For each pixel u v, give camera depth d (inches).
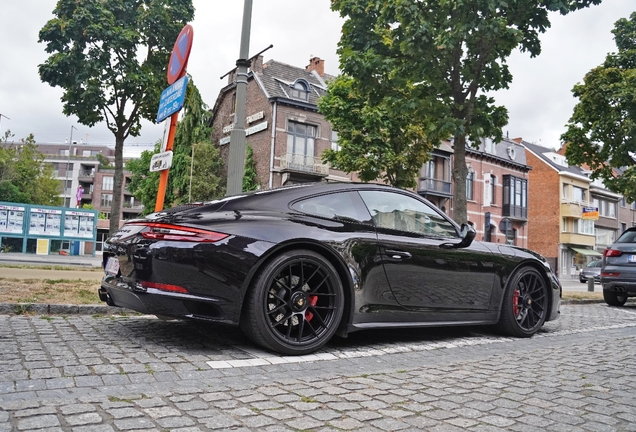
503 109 373.4
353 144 654.5
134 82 551.2
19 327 152.1
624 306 360.8
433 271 158.6
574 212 1567.4
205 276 125.3
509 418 89.0
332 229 143.0
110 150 3764.8
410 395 100.7
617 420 90.4
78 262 647.1
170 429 76.4
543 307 189.6
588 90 613.6
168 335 150.7
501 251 180.5
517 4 330.6
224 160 1145.4
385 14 356.2
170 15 592.1
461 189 359.9
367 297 144.8
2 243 824.3
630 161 617.0
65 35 532.7
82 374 104.7
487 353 151.7
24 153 1636.3
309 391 100.4
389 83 387.5
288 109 1011.9
